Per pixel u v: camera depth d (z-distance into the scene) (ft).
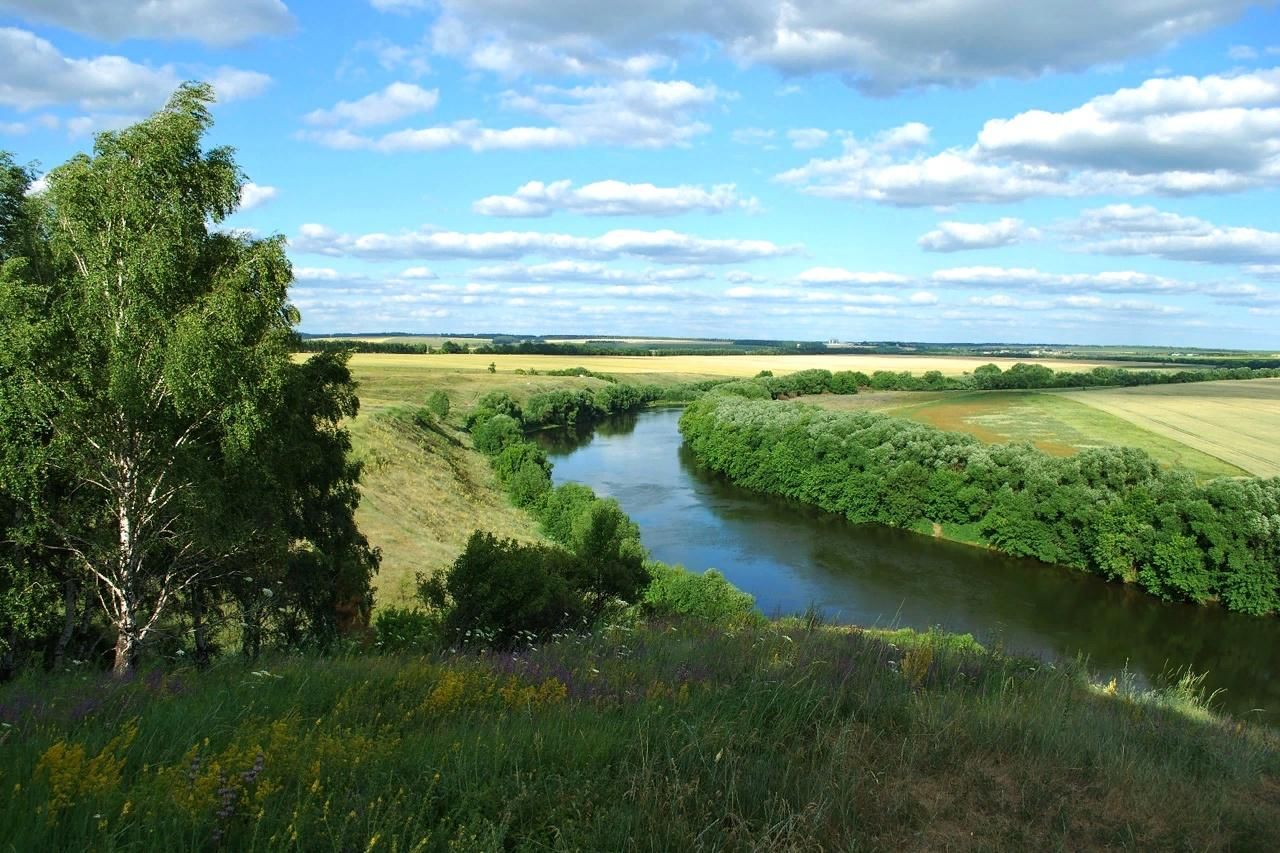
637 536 135.54
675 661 29.48
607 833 14.02
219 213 59.31
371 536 117.80
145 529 58.03
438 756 17.29
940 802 16.67
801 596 137.08
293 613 73.61
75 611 62.03
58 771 14.37
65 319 51.57
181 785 14.42
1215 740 24.45
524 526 168.86
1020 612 135.54
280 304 59.67
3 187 57.16
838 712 22.36
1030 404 315.99
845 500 201.16
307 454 69.00
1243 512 139.13
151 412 53.98
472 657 34.81
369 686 25.34
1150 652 119.55
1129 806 17.21
